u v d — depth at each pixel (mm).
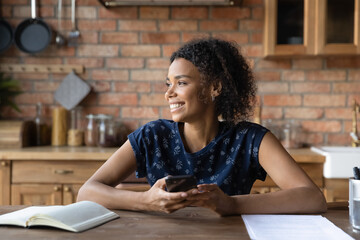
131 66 2920
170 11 2881
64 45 2922
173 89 1305
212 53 1341
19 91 2914
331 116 2869
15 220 951
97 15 2904
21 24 2885
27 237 862
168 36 2891
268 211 1087
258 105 2775
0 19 2904
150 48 2906
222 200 1053
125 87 2928
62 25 2916
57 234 887
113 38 2912
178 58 1316
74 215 969
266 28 2615
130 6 2889
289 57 2760
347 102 2859
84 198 1193
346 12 2568
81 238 856
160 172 1361
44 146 2750
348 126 2863
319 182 2348
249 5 2857
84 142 2846
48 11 2914
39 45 2889
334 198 2318
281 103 2883
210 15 2869
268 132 1374
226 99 1357
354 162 2264
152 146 1384
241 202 1086
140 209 1106
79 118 2900
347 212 1130
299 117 2879
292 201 1113
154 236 873
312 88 2873
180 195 1010
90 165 2385
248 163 1355
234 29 2867
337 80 2859
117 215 1052
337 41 2582
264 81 2887
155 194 1056
